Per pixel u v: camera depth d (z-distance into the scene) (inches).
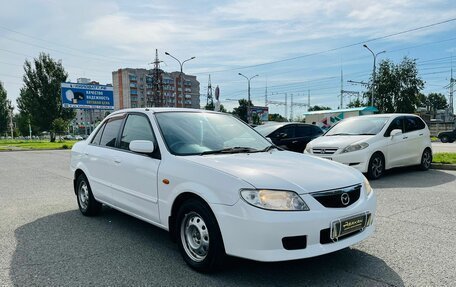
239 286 129.3
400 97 1631.4
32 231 197.5
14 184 367.9
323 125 1451.8
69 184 366.6
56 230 199.0
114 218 223.8
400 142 369.4
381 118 383.2
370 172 339.9
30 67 1855.3
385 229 191.3
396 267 143.9
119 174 188.2
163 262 152.3
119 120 208.2
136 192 175.3
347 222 131.6
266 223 119.7
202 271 139.3
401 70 1625.2
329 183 134.3
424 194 276.8
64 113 1931.6
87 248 169.9
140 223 212.7
